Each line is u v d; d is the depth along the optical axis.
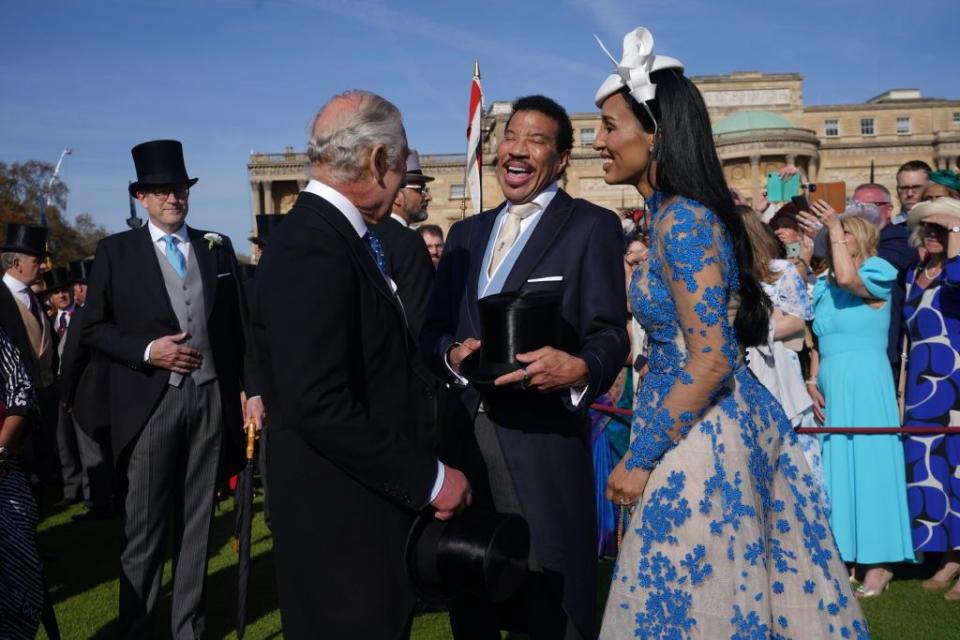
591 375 2.91
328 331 2.32
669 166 2.66
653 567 2.59
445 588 2.51
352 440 2.31
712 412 2.62
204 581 4.48
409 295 4.21
